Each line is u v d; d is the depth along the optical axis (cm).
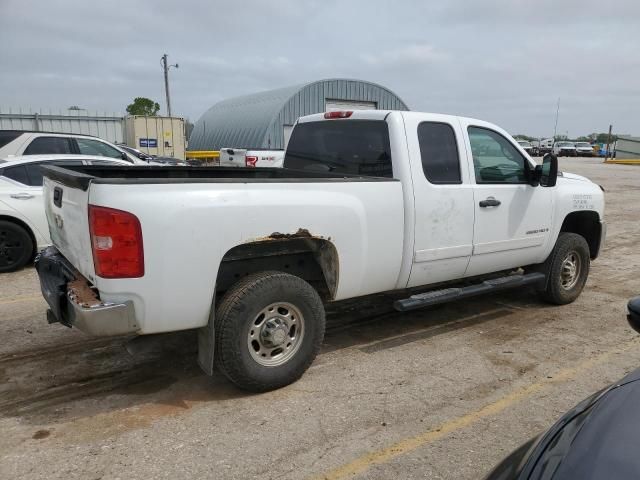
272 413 368
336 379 421
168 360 456
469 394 398
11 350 475
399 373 432
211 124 3591
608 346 492
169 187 341
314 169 547
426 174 464
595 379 424
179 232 340
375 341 502
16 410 372
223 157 1650
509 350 482
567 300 611
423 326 543
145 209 330
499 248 526
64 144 1109
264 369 388
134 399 389
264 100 3030
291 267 432
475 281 606
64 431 345
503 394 398
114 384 413
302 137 562
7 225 745
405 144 456
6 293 648
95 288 350
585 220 657
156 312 344
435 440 337
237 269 409
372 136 477
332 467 309
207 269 354
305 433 343
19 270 762
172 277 343
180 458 316
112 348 481
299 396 393
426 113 481
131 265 330
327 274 427
